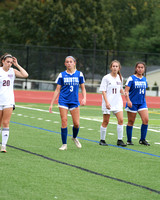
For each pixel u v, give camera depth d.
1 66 33.34
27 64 119.25
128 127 40.03
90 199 22.55
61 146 37.03
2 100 32.78
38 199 22.16
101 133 39.12
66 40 187.62
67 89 35.34
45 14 188.25
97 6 199.62
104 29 196.12
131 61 136.38
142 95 39.66
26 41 191.62
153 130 52.00
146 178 27.42
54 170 28.31
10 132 44.47
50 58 128.12
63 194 23.17
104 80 38.22
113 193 23.80
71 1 194.12
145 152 36.59
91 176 27.20
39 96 106.94
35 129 47.72
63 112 35.56
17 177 26.14
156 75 172.62
